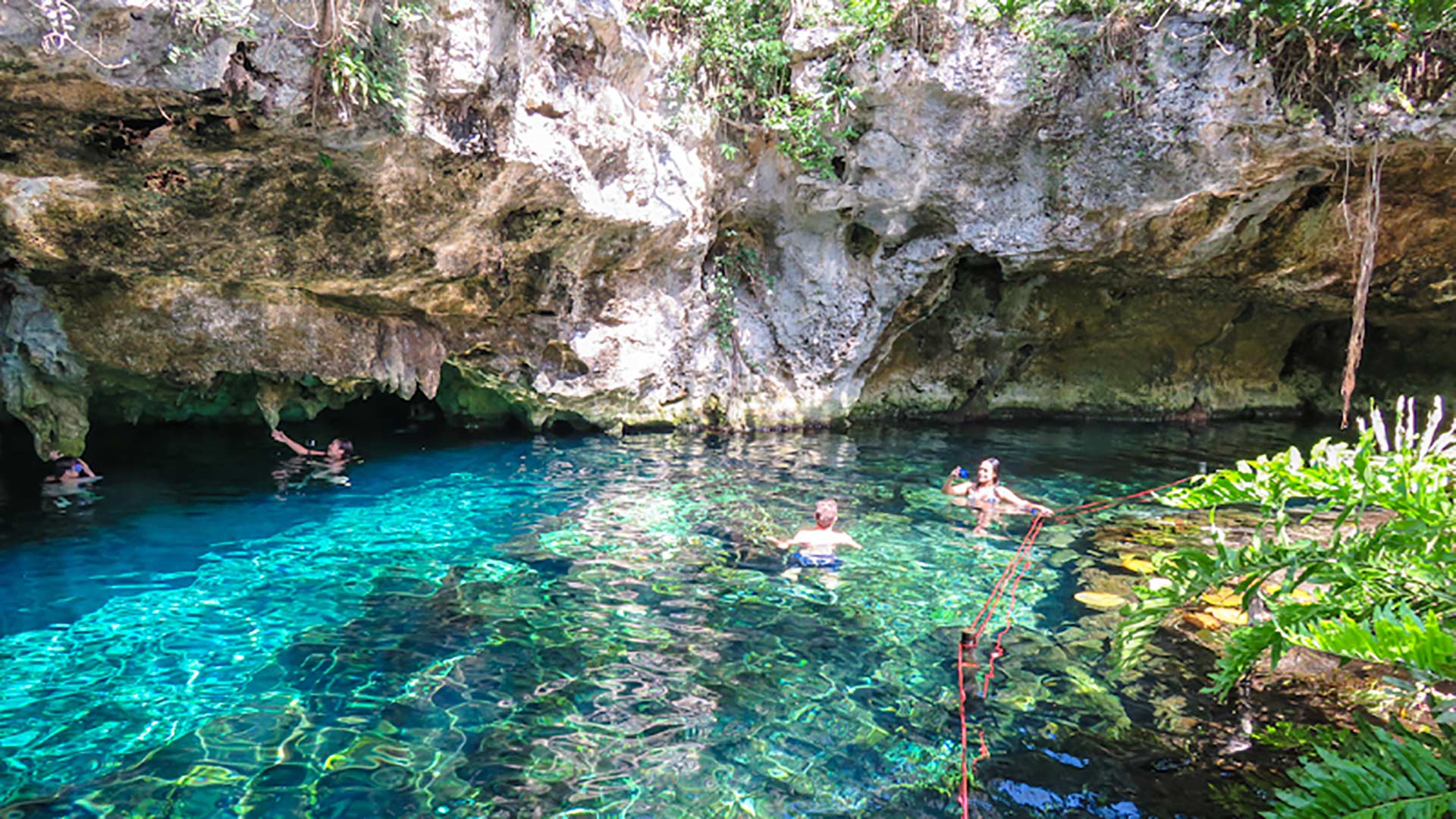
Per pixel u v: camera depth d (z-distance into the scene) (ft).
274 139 21.01
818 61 33.40
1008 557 22.35
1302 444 42.04
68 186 21.90
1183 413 51.49
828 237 39.42
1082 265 40.88
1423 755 8.44
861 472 32.63
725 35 32.22
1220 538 11.89
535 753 12.66
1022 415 50.31
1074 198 34.32
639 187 30.89
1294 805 8.77
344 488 28.81
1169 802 11.61
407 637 16.70
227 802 11.24
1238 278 41.91
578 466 32.58
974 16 31.63
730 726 13.60
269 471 31.04
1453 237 36.42
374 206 25.02
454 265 29.17
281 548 22.21
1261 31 28.37
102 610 17.76
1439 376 50.78
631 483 30.07
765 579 20.47
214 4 17.31
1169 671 15.58
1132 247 37.06
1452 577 10.16
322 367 32.09
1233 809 11.44
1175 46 30.04
